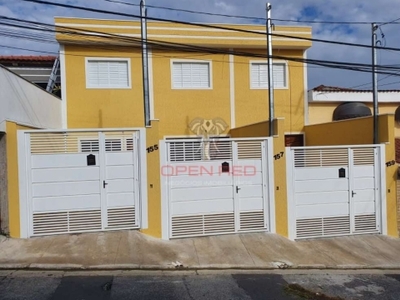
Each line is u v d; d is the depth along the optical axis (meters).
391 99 15.59
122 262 6.95
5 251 7.18
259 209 9.16
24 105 8.91
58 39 12.30
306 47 14.21
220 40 13.55
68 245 7.60
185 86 13.62
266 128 10.38
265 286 6.30
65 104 12.65
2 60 13.60
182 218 8.72
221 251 7.96
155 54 13.25
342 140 11.98
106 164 8.35
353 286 6.58
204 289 6.01
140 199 8.49
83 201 8.25
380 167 9.95
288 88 14.38
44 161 8.08
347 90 15.57
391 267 7.80
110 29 12.73
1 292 5.54
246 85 14.02
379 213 9.95
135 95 13.13
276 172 9.24
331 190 9.64
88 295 5.52
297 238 9.38
